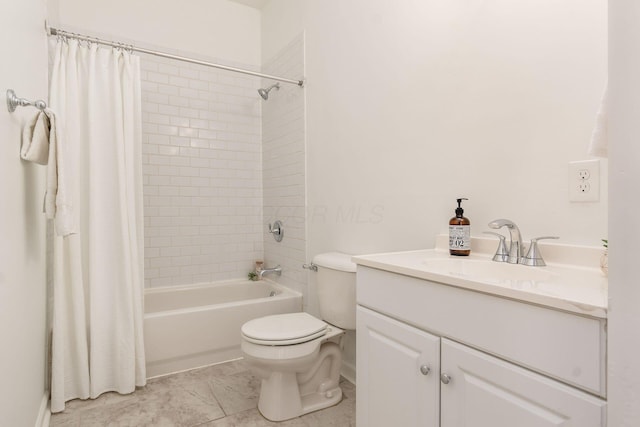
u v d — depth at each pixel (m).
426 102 1.49
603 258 0.85
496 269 1.09
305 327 1.59
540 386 0.65
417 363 0.92
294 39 2.54
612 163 0.49
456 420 0.82
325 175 2.20
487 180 1.24
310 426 1.54
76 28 2.39
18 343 1.11
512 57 1.16
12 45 1.06
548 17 1.06
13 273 1.05
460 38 1.34
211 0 2.90
